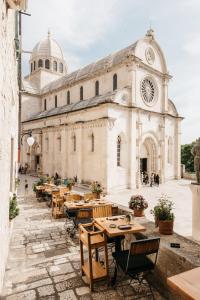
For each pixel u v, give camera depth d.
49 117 35.97
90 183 26.92
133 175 27.20
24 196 20.16
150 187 28.36
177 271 5.61
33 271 7.37
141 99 29.48
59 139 33.66
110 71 30.47
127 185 26.84
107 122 24.53
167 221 7.31
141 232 7.48
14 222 12.37
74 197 13.73
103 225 7.41
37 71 48.69
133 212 9.75
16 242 9.76
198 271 3.76
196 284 3.40
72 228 11.30
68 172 30.98
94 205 11.23
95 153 26.28
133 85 27.61
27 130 42.56
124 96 26.92
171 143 35.59
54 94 42.34
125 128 26.94
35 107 46.44
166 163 34.12
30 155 40.66
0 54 4.73
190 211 15.62
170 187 28.42
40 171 37.56
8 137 8.03
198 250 5.89
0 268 5.79
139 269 5.87
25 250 8.96
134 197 9.75
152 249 5.86
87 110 27.66
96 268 7.08
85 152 28.06
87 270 6.83
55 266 7.69
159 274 6.24
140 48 29.44
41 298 6.02
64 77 41.66
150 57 31.03
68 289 6.40
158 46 32.09
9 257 8.35
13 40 8.93
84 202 12.09
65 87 38.75
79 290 6.34
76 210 11.09
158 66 32.59
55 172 34.00
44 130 36.91
